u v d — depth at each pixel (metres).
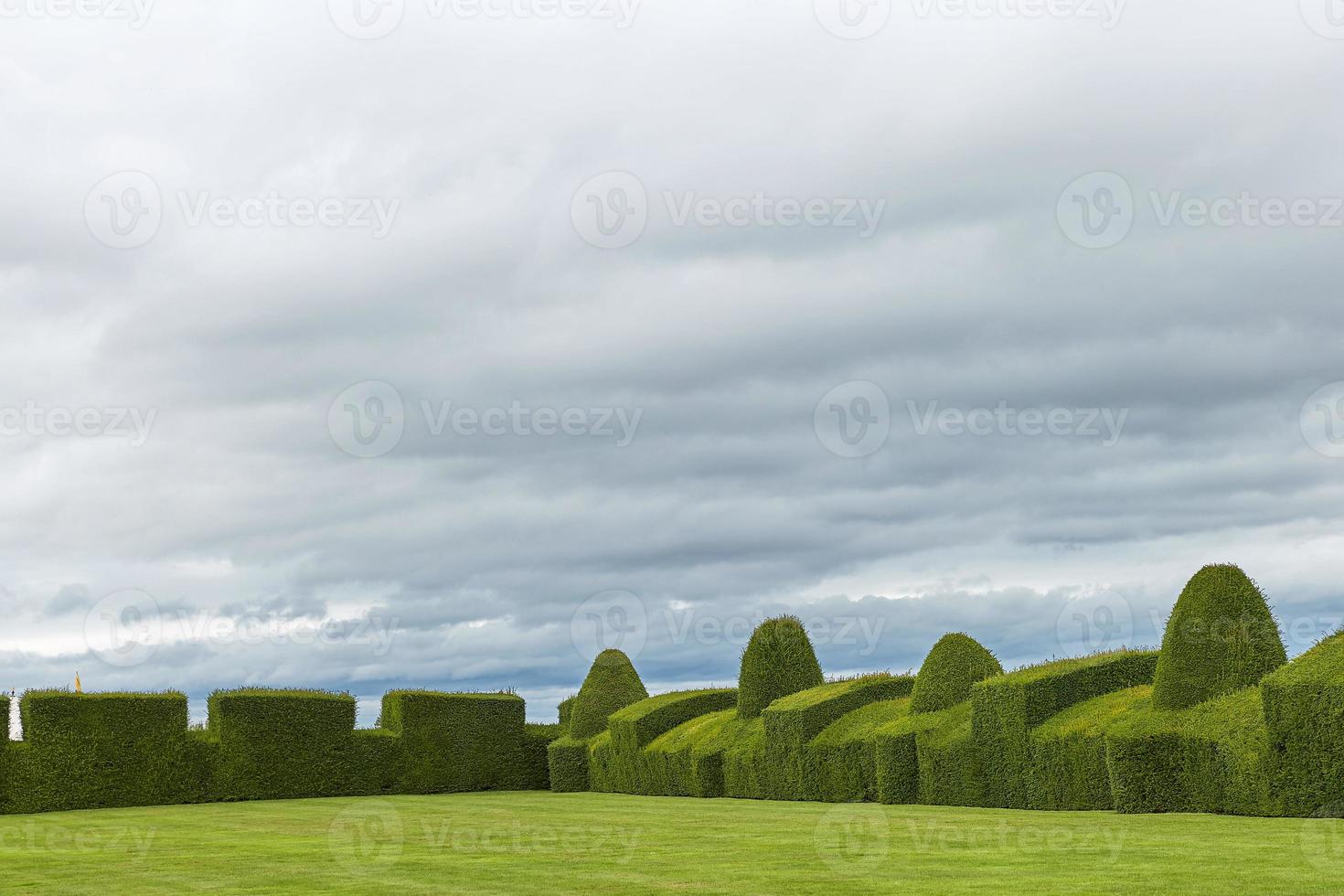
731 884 11.18
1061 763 19.66
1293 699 15.36
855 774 25.03
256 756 32.38
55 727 29.19
